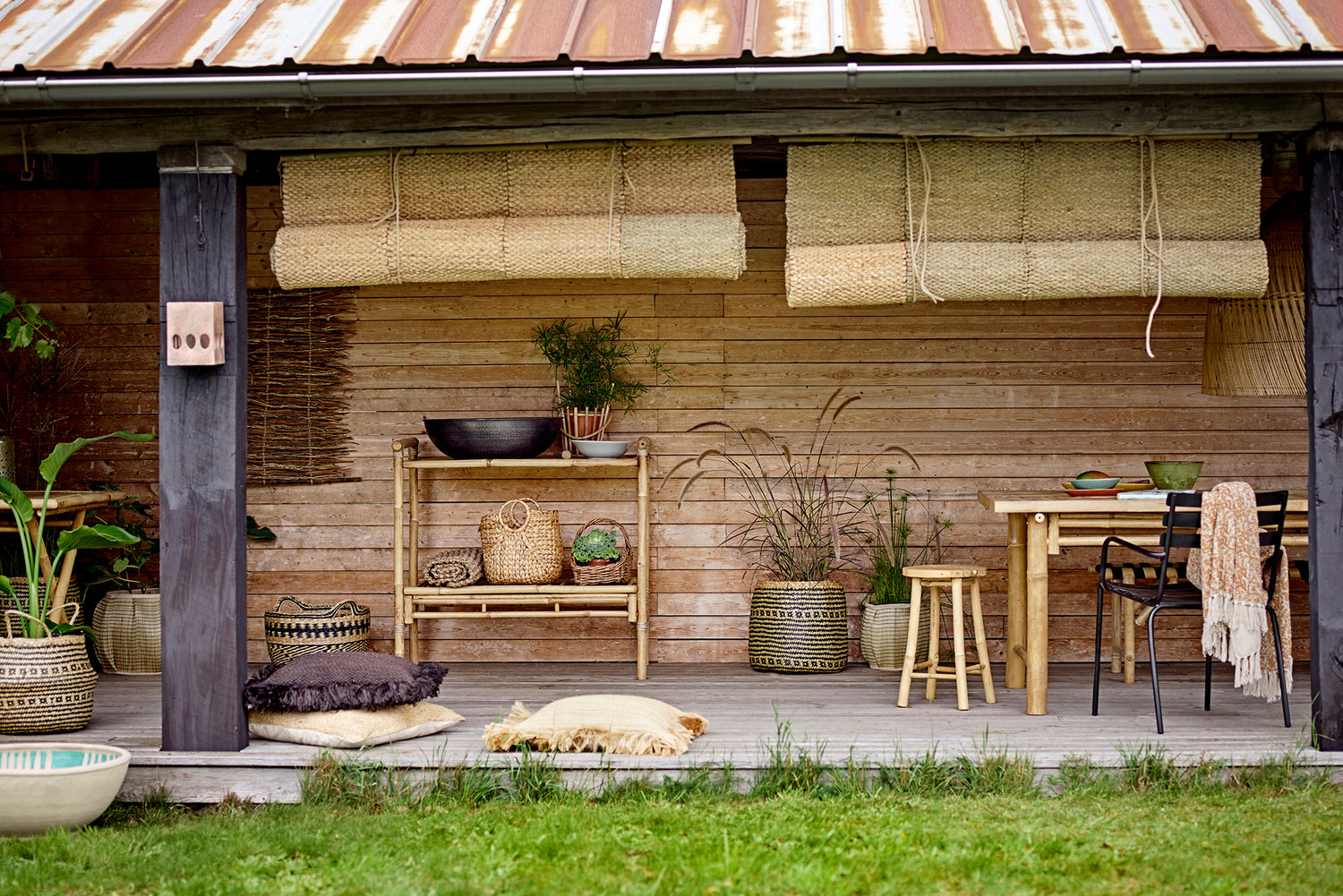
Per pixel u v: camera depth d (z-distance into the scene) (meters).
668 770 4.02
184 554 4.07
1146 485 5.44
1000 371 6.20
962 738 4.30
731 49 3.72
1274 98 4.02
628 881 3.12
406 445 5.89
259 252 6.30
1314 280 4.05
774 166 6.12
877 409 6.22
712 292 6.23
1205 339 5.54
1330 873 3.12
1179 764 4.03
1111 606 6.02
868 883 3.11
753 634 5.94
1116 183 4.22
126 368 6.28
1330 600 4.07
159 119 4.07
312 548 6.29
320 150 4.25
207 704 4.08
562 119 4.12
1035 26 3.83
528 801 3.90
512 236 4.20
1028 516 4.98
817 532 6.18
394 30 3.95
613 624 6.23
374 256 4.21
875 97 4.05
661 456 6.24
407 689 4.30
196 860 3.34
